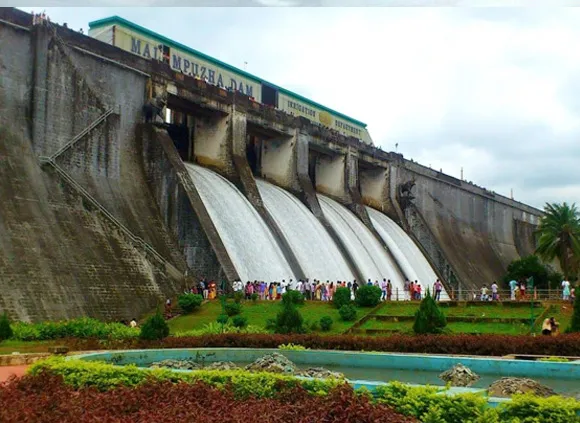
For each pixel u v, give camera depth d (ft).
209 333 96.84
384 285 161.68
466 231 287.69
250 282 136.98
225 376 43.16
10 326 91.09
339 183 218.79
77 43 137.08
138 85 151.02
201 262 137.80
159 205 145.69
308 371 53.57
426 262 228.22
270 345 87.10
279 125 193.47
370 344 84.99
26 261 107.14
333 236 185.57
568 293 138.41
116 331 98.27
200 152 179.83
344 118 264.93
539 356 73.05
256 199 168.96
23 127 122.42
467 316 121.29
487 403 35.32
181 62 183.62
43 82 126.41
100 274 118.32
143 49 172.04
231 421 33.65
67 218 120.37
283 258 156.97
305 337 87.56
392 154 243.60
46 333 92.89
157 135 148.97
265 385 41.73
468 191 295.28
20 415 34.50
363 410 34.32
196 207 142.00
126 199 138.31
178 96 160.15
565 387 52.49
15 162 117.19
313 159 225.76
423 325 99.60
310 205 192.13
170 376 44.60
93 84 139.64
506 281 253.85
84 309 110.93
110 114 140.26
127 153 145.69
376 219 226.17
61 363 48.37
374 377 58.75
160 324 92.43
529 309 124.98
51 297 106.83
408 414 36.01
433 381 56.24
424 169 263.90
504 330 111.04
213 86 171.01
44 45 127.54
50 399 38.68
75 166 130.00
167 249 138.41
